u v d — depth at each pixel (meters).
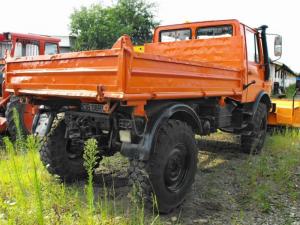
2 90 6.83
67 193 4.16
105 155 4.46
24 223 3.19
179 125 3.79
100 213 3.59
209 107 4.93
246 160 5.91
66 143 4.56
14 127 6.22
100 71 3.28
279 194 4.32
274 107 7.64
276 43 6.38
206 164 5.69
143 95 3.29
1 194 3.92
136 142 3.52
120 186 4.48
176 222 3.52
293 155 6.20
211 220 3.58
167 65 3.61
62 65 3.69
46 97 4.23
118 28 35.16
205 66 4.31
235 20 5.68
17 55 7.64
